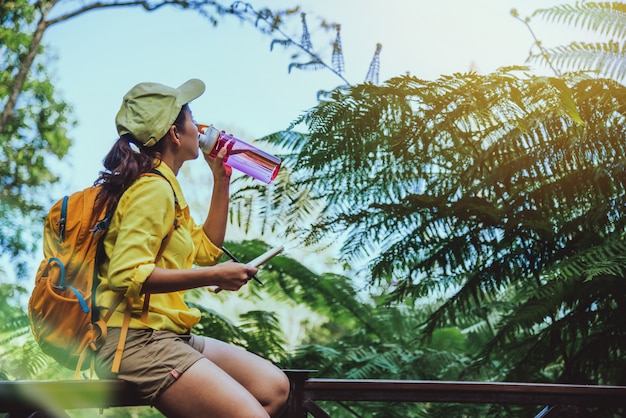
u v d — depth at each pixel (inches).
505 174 103.4
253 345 147.9
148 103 67.9
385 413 140.5
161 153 69.2
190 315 67.8
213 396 62.6
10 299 218.8
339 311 168.2
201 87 71.4
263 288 178.7
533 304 107.3
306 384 79.0
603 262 90.7
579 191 103.2
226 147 74.6
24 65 324.8
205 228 76.7
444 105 103.3
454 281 120.2
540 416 84.0
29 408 61.0
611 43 105.3
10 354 157.3
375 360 143.4
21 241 287.0
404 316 170.1
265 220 122.0
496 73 103.7
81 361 61.6
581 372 110.8
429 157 112.7
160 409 64.4
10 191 335.9
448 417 128.5
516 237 107.7
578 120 94.2
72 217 63.4
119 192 63.6
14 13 331.0
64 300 60.5
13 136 347.9
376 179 117.4
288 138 130.2
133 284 61.0
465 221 109.3
